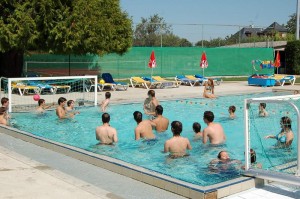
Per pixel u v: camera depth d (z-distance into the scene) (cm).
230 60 3447
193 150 847
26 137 933
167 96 1914
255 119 1175
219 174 666
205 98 1905
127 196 554
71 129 1136
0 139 957
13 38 1909
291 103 586
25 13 1938
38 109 1366
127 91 2183
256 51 3562
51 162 737
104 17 2173
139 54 3034
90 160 729
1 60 2297
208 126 902
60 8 1975
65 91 2036
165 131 1028
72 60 2827
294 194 557
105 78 2334
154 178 598
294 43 3672
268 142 907
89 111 1456
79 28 1981
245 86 2544
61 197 528
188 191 548
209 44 4412
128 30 2384
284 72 3788
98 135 909
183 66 3225
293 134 858
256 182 595
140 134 944
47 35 1991
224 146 901
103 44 2105
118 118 1333
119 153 844
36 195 533
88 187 572
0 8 1948
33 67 2688
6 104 1192
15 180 596
